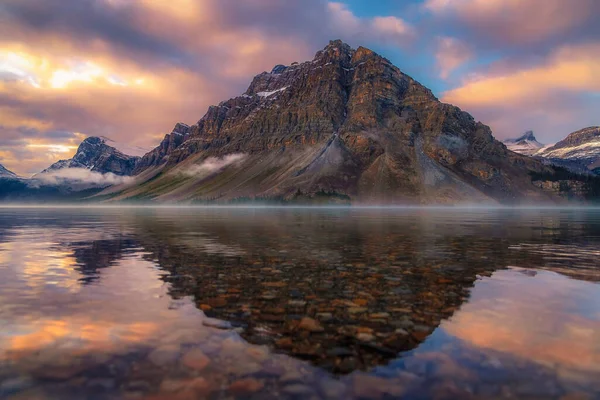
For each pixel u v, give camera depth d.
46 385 4.82
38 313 7.97
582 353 5.94
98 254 17.28
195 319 7.59
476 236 27.53
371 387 4.85
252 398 4.54
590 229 36.38
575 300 9.12
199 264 14.34
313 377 5.12
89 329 6.96
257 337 6.58
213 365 5.46
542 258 16.06
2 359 5.61
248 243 22.09
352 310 8.25
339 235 28.02
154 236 27.23
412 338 6.58
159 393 4.66
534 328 7.11
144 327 7.09
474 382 5.00
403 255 16.92
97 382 4.92
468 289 10.28
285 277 11.90
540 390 4.79
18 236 27.59
